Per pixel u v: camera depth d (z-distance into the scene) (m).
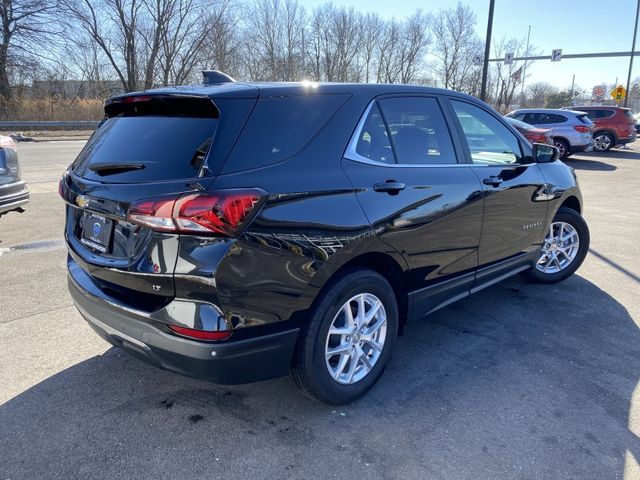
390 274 3.09
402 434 2.63
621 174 13.07
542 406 2.86
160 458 2.44
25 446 2.51
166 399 2.93
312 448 2.52
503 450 2.50
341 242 2.57
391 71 53.91
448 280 3.40
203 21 38.75
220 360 2.30
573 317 4.08
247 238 2.24
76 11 31.38
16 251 5.62
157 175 2.35
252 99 2.48
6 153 5.51
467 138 3.57
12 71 28.98
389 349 3.05
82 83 35.66
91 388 3.03
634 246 6.12
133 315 2.42
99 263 2.54
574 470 2.37
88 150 2.94
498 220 3.71
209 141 2.34
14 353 3.42
